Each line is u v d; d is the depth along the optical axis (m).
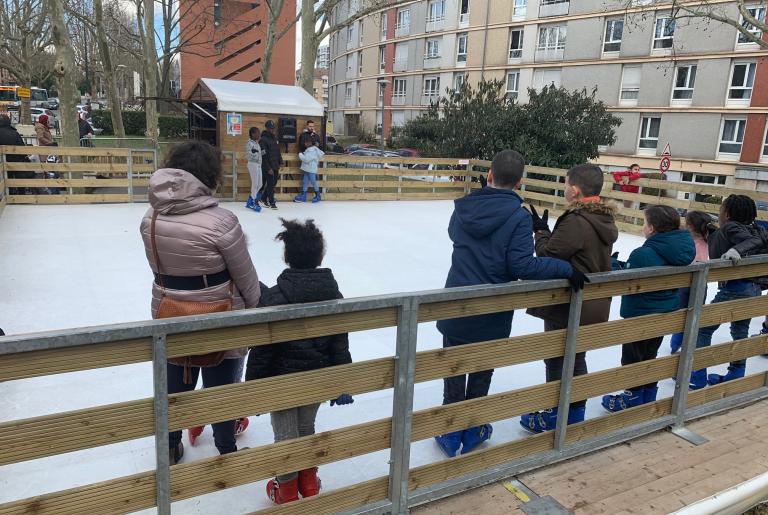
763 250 3.80
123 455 2.89
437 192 14.42
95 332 1.66
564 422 2.88
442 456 3.01
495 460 2.72
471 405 2.56
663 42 25.80
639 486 2.72
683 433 3.29
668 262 3.12
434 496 2.52
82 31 35.38
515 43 32.41
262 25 40.19
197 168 2.34
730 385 3.67
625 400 3.48
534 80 31.58
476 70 34.47
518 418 3.49
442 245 8.64
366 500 2.37
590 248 2.92
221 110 11.93
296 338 2.07
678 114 25.64
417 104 39.19
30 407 3.28
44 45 26.72
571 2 29.02
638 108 26.94
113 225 8.74
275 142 11.10
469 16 34.41
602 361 4.47
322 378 2.15
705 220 4.43
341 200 13.23
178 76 47.56
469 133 19.12
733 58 23.67
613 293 2.90
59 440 1.71
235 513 2.46
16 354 1.57
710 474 2.86
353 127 48.75
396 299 2.21
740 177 23.78
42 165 10.21
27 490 2.58
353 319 2.18
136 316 4.95
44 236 7.80
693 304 3.25
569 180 3.05
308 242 2.24
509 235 2.67
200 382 3.60
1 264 6.39
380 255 7.80
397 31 40.09
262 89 13.23
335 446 2.25
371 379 2.26
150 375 3.75
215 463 2.00
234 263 2.37
